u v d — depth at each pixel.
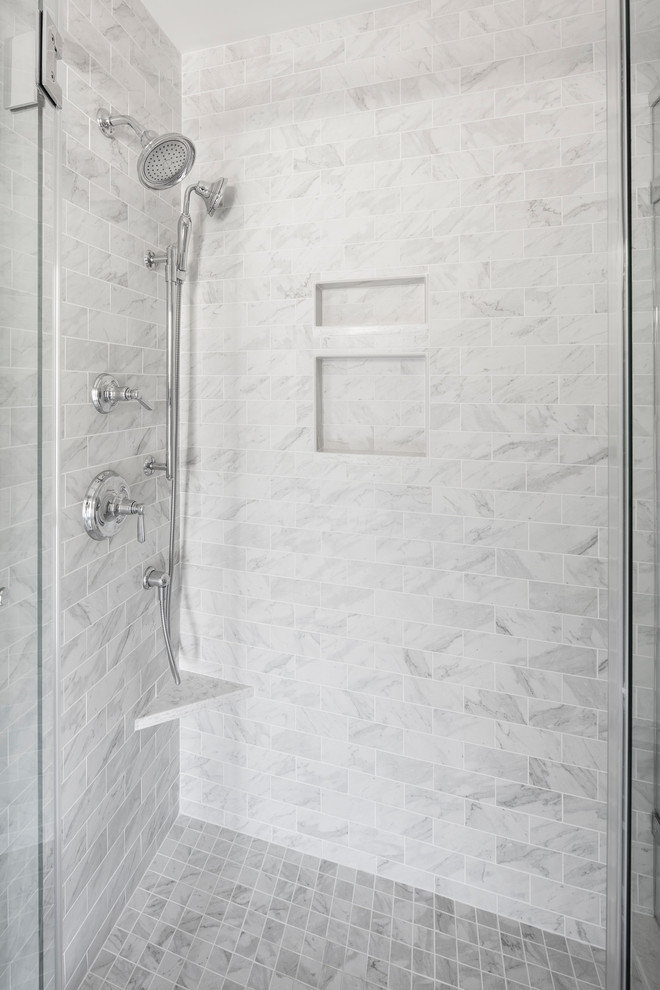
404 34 1.62
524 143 1.53
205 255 1.87
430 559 1.67
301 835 1.85
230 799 1.95
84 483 1.45
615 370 0.68
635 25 0.60
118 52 1.53
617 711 0.69
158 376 1.81
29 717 0.68
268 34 1.76
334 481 1.77
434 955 1.50
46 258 0.70
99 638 1.52
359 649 1.76
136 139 1.64
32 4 0.65
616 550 0.69
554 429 1.54
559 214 1.50
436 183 1.61
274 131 1.77
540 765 1.59
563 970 1.46
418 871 1.72
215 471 1.91
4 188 0.59
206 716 1.97
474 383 1.60
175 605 1.95
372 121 1.66
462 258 1.59
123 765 1.64
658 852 0.60
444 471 1.64
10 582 0.62
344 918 1.60
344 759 1.79
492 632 1.62
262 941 1.53
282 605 1.85
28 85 0.64
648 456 0.60
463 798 1.66
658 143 0.58
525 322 1.55
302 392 1.79
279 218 1.78
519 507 1.58
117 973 1.44
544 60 1.50
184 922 1.59
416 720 1.71
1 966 0.61
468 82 1.57
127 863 1.66
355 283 1.74
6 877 0.62
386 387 1.78
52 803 0.75
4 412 0.60
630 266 0.62
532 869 1.60
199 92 1.85
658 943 0.60
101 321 1.50
